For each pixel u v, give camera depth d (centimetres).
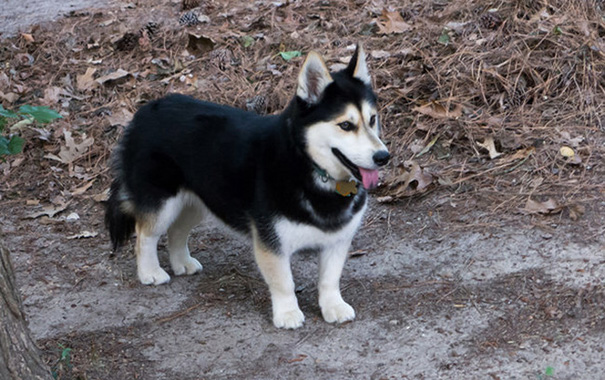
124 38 485
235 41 480
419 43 463
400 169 424
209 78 466
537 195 410
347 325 377
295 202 369
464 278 388
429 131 433
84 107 462
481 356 364
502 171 420
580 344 364
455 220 408
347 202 371
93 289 396
